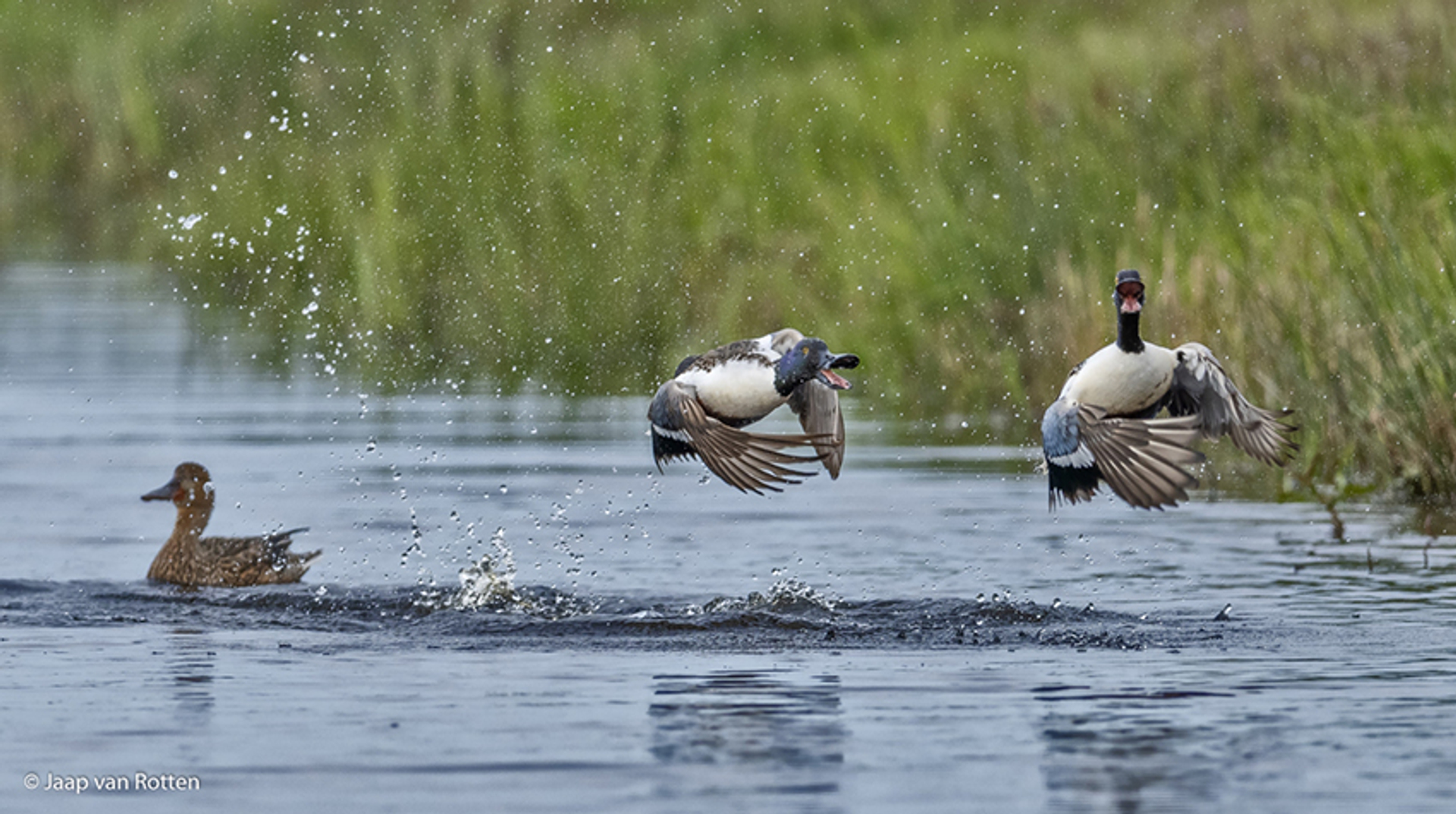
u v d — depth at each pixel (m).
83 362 23.53
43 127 38.53
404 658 9.77
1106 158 20.28
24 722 8.14
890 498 15.16
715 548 13.26
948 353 20.45
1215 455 18.12
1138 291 9.57
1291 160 18.56
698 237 23.61
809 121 25.03
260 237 28.05
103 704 8.53
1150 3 27.77
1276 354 16.53
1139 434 9.22
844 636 10.33
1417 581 11.62
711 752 7.57
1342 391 15.95
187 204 30.98
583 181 24.16
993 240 20.44
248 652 9.98
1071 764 7.34
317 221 27.38
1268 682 8.88
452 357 23.52
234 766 7.36
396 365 23.52
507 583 11.70
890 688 8.86
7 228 36.53
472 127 25.33
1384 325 15.38
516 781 7.12
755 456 9.04
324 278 26.23
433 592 11.74
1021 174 20.47
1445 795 6.85
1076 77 23.28
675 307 23.05
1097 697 8.59
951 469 16.56
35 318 26.94
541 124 25.12
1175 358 9.76
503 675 9.25
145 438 18.22
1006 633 10.33
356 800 6.85
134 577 12.64
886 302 21.38
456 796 6.91
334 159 28.17
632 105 25.50
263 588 12.10
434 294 23.95
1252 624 10.41
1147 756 7.45
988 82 24.48
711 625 10.61
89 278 31.20
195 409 20.12
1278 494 15.60
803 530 13.93
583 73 26.91
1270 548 12.98
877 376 21.62
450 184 24.77
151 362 23.61
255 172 29.23
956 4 29.03
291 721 8.15
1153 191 19.64
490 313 23.52
